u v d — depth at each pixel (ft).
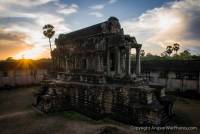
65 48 86.48
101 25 64.80
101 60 65.31
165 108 54.29
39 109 65.16
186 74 85.87
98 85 57.57
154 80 99.66
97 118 54.80
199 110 63.57
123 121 51.52
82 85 62.39
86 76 66.18
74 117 57.31
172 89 91.30
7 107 68.90
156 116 45.75
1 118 55.52
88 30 74.33
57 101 64.08
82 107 62.23
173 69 90.17
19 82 118.01
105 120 53.31
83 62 75.15
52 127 48.11
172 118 54.29
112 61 69.31
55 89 65.72
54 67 95.35
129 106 51.29
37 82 127.75
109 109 56.18
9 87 111.55
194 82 82.89
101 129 44.91
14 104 73.41
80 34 78.54
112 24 67.21
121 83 58.13
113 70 69.10
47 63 138.41
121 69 69.21
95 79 61.52
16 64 120.67
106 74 64.23
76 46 78.43
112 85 57.67
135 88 50.98
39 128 47.47
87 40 71.51
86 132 44.01
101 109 55.31
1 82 109.29
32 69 125.39
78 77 70.79
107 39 64.23
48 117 56.95
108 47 63.72
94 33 67.92
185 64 88.63
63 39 90.02
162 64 98.27
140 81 58.08
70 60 82.69
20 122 52.08
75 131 44.91
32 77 125.18
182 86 87.40
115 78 60.64
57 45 94.32
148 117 46.83
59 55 90.89
